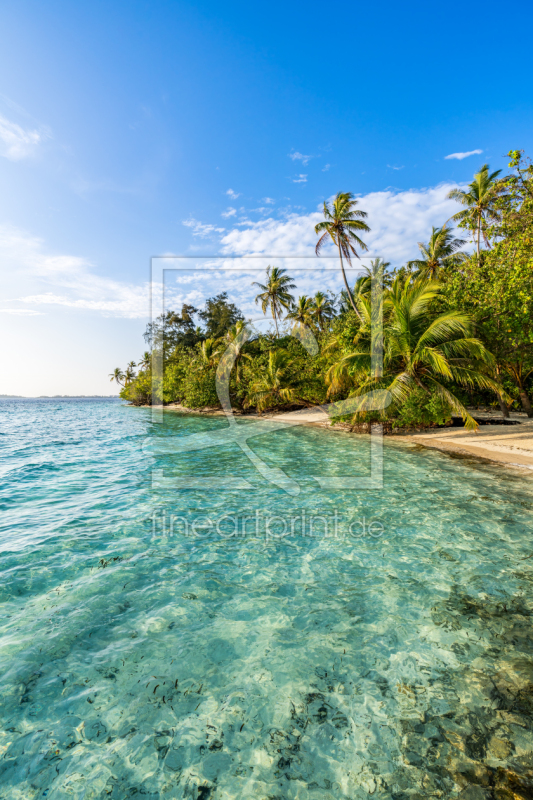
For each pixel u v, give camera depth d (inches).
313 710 116.3
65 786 95.3
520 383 706.8
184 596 180.4
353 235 956.6
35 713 115.7
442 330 528.1
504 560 207.5
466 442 536.7
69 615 165.0
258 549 230.8
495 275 492.7
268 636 150.9
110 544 240.4
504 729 108.0
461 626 153.9
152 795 93.0
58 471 467.2
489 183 871.1
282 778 96.7
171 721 113.5
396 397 573.9
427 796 91.0
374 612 164.9
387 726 110.1
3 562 215.3
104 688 125.3
